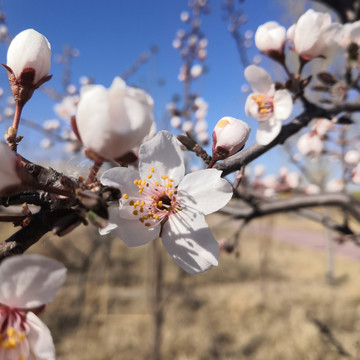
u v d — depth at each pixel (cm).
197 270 6
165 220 6
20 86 7
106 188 5
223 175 8
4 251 5
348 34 11
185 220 6
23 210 5
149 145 7
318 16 9
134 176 6
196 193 6
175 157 7
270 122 9
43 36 7
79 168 6
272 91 9
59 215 5
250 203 16
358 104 10
